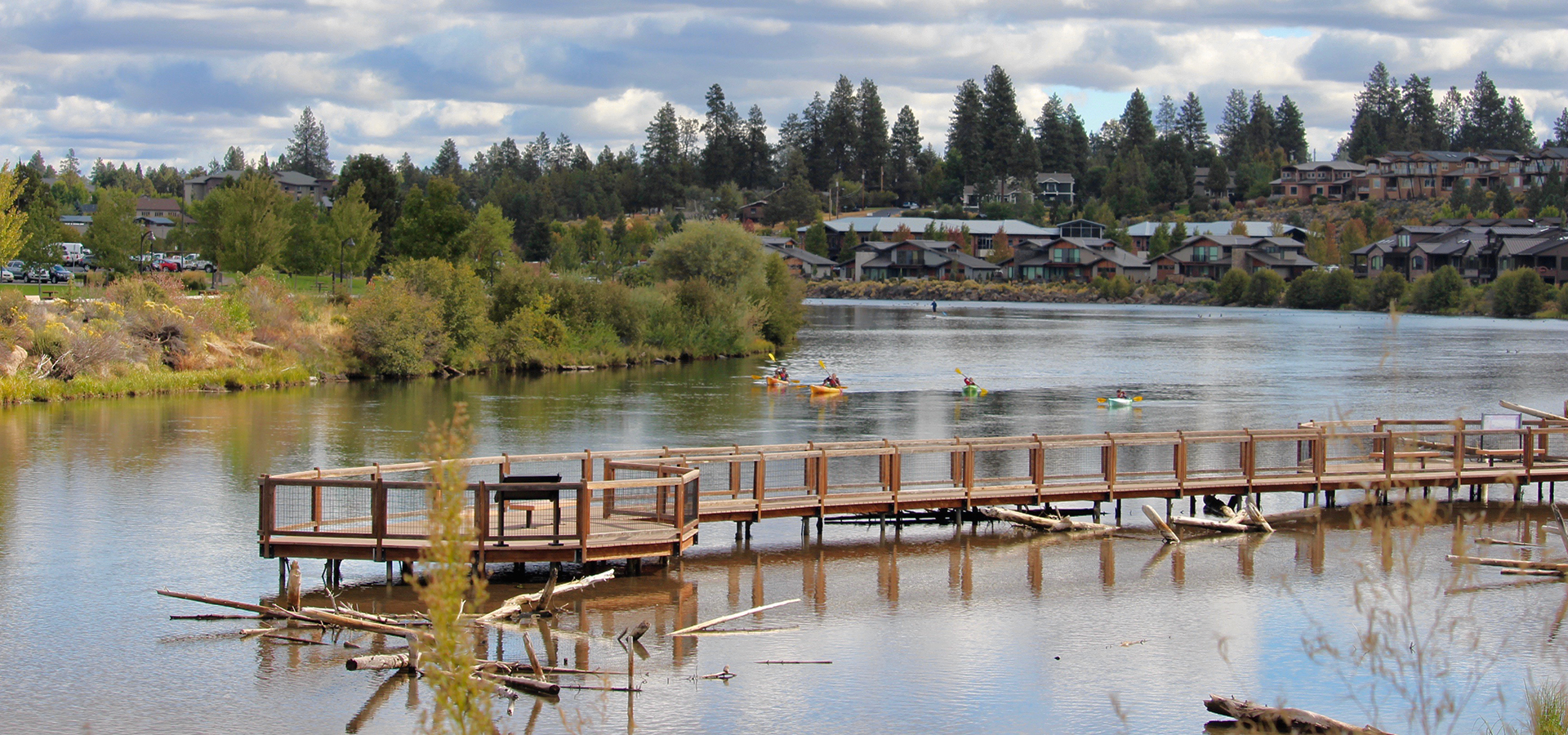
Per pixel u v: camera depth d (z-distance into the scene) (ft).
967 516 107.96
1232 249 638.53
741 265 326.85
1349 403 192.34
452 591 39.47
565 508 92.63
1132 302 614.75
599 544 81.00
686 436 151.94
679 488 85.10
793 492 112.37
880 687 66.44
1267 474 109.29
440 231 325.83
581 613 78.84
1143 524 106.83
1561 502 114.62
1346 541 99.45
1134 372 245.04
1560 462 117.80
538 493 79.30
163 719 60.54
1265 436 106.63
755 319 300.20
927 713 62.95
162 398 184.96
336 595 80.94
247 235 292.40
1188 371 247.91
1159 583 87.04
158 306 206.18
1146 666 69.82
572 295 265.95
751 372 245.45
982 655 71.61
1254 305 575.79
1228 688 66.54
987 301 634.43
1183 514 111.14
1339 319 450.71
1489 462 116.88
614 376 233.96
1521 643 72.54
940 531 103.76
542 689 64.54
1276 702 64.44
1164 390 212.64
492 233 347.56
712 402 191.21
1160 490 105.91
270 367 210.18
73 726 59.62
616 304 270.67
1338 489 111.04
